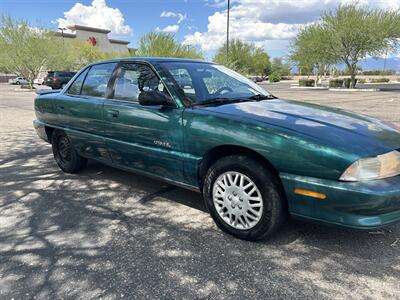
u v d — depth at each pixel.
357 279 2.58
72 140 4.75
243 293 2.43
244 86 4.22
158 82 3.66
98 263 2.81
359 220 2.58
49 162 5.82
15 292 2.46
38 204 4.03
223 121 3.08
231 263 2.79
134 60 4.04
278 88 34.78
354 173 2.56
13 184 4.72
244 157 3.01
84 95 4.55
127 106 3.83
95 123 4.23
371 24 27.98
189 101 3.46
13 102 17.67
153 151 3.61
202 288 2.49
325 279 2.58
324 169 2.62
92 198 4.20
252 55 61.19
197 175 3.34
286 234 3.23
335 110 3.66
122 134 3.90
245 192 3.04
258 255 2.90
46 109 5.10
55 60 34.84
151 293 2.44
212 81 3.97
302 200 2.74
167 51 26.38
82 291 2.46
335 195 2.59
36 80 39.41
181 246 3.06
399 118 10.59
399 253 2.92
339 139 2.70
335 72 47.78
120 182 4.75
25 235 3.29
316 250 2.97
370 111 12.66
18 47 31.56
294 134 2.76
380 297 2.38
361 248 3.00
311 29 31.92
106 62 4.42
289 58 36.44
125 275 2.65
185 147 3.32
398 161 2.74
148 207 3.92
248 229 3.06
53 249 3.03
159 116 3.49
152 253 2.95
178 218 3.63
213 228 3.39
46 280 2.59
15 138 7.97
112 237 3.24
